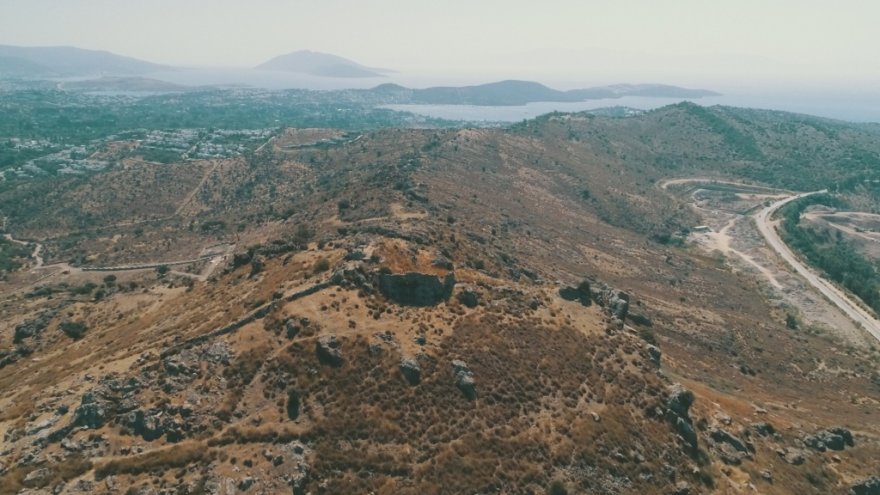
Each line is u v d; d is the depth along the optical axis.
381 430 64.56
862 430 103.50
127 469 57.00
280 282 93.44
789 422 95.44
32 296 180.12
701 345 149.62
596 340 89.94
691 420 79.81
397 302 86.75
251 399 66.44
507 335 84.12
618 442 70.25
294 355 71.56
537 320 90.25
